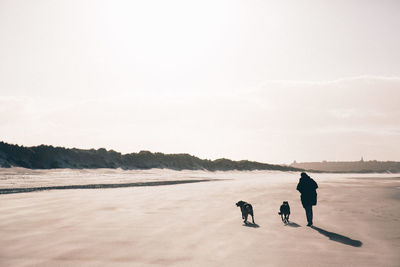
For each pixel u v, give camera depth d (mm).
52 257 5977
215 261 5773
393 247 6762
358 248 6672
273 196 17266
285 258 5957
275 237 7680
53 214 10789
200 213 11336
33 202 13812
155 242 7137
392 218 10398
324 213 11453
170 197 16500
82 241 7191
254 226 9055
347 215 11008
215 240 7352
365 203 14367
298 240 7379
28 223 9227
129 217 10375
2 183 25391
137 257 6004
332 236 7801
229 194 18328
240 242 7172
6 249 6516
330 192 20141
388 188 23906
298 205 13695
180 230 8422
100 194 17797
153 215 10820
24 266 5461
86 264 5578
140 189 21922
